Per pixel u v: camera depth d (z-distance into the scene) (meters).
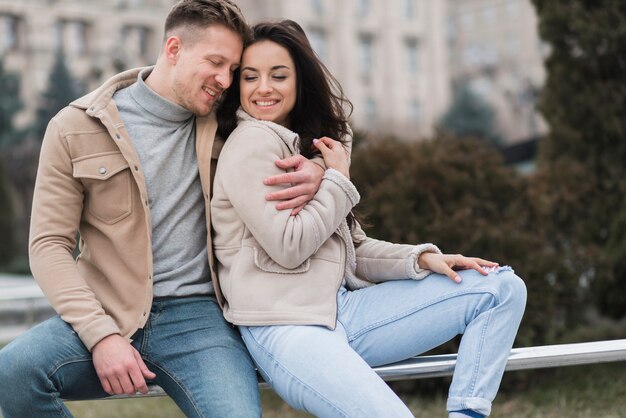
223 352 2.19
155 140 2.32
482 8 57.75
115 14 36.69
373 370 2.19
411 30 48.78
